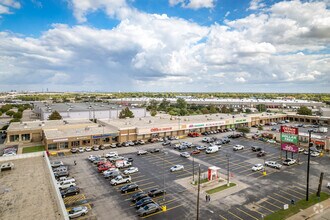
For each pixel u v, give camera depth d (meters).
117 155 64.31
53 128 83.88
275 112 157.12
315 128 109.25
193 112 162.62
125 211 34.94
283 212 34.69
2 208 26.02
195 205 36.84
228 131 104.56
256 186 44.09
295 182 46.09
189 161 59.62
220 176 49.34
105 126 90.81
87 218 32.88
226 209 35.53
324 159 62.22
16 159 45.97
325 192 41.53
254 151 69.94
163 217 33.34
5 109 164.25
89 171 52.38
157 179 47.59
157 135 87.56
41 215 24.50
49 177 35.59
